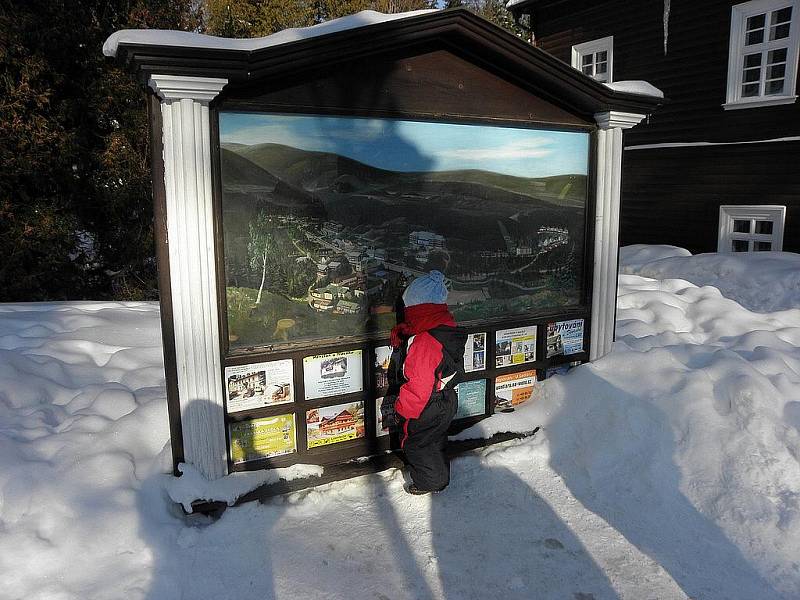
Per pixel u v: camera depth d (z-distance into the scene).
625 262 11.19
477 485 3.82
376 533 3.34
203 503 3.24
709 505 3.50
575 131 4.40
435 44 3.76
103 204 13.20
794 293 8.37
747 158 11.06
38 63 11.56
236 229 3.32
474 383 4.29
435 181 3.92
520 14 15.94
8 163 11.27
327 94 3.47
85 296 13.50
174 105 3.00
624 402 4.16
